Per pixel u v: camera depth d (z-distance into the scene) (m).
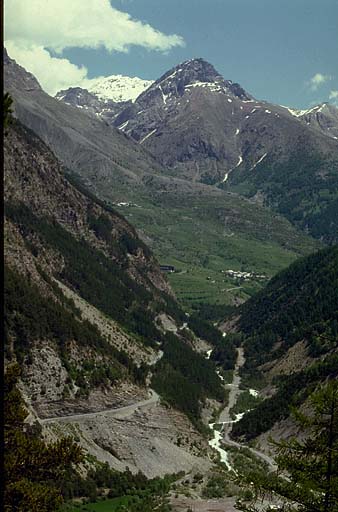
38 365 161.62
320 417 51.47
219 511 125.00
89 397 168.50
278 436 173.88
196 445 178.12
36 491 54.66
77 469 137.50
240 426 194.88
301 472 50.81
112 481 140.62
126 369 193.38
